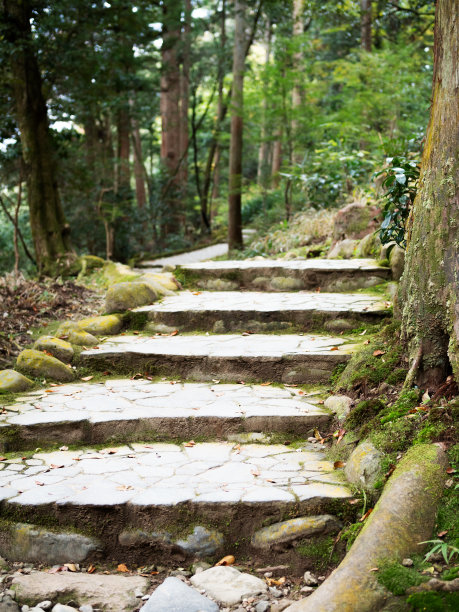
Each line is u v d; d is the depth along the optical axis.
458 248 3.36
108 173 17.39
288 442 3.81
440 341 3.47
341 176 11.28
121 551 3.03
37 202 10.49
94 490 3.15
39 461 3.59
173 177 21.77
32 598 2.65
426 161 3.57
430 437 3.10
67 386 4.69
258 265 6.98
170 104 22.31
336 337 5.16
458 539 2.61
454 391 3.35
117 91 13.36
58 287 7.98
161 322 5.73
